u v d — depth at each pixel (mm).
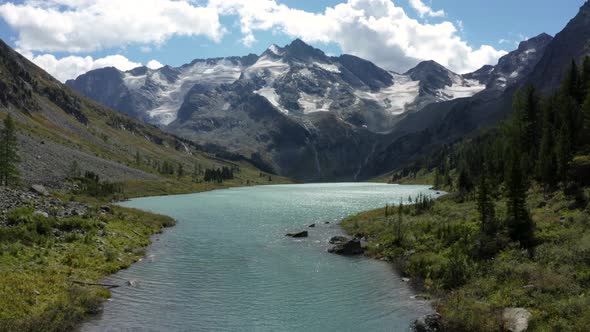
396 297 33875
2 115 158875
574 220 43250
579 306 25172
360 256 49500
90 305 29891
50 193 89562
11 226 44219
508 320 25766
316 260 47312
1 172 87562
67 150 162375
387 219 69062
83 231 50156
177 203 122562
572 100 95312
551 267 32938
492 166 94812
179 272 41375
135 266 43219
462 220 56406
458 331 26016
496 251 39844
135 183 164625
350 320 28969
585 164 60656
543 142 77125
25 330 24281
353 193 176375
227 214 93188
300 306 31781
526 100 104062
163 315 29547
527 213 43375
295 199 140250
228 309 31047
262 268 43469
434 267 39500
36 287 30625
